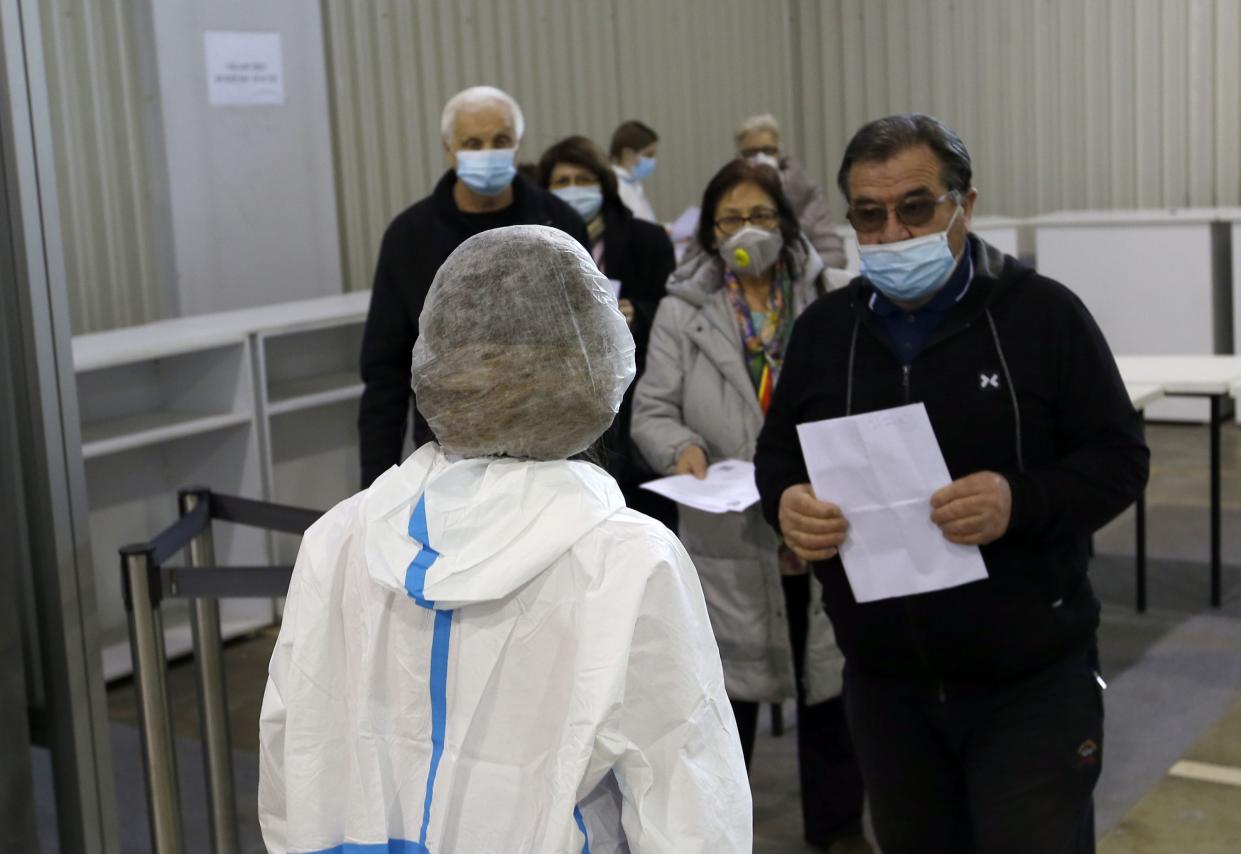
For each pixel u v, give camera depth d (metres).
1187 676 3.92
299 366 5.10
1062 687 1.88
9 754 2.40
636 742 1.13
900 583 1.88
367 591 1.22
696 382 2.81
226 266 5.64
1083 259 6.91
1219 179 7.36
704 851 1.13
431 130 6.66
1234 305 6.59
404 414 3.19
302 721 1.24
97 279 5.32
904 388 1.91
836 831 2.96
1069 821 1.86
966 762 1.93
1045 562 1.87
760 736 3.67
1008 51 7.87
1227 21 7.21
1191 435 6.72
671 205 8.14
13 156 2.41
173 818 2.47
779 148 6.11
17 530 2.52
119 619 4.61
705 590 2.73
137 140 5.39
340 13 6.20
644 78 7.86
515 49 7.09
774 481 2.07
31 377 2.46
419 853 1.18
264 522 2.74
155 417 4.51
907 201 1.84
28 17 2.41
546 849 1.09
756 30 8.50
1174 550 5.04
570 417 1.18
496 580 1.13
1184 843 3.00
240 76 5.61
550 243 1.20
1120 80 7.55
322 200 5.96
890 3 8.22
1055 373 1.86
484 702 1.17
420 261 3.10
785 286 2.81
